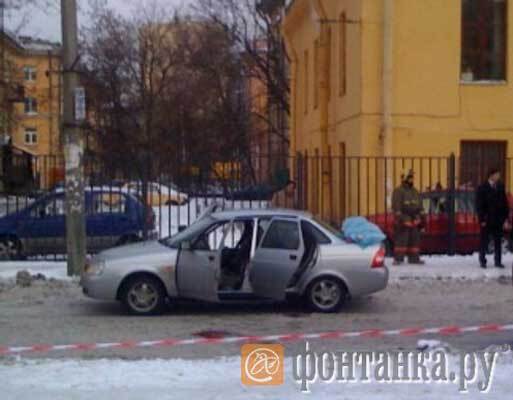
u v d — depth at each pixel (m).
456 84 22.47
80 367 8.66
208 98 47.69
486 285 15.33
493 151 22.81
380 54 22.25
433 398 7.46
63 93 15.94
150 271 12.23
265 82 44.62
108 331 11.20
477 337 10.68
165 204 32.72
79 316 12.31
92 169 25.62
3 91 37.59
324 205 26.41
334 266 12.46
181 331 11.24
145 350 9.90
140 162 38.00
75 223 15.79
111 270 12.22
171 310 12.76
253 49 44.59
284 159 35.75
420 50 22.31
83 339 10.66
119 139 45.97
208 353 9.72
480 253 16.89
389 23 22.02
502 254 18.84
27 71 59.66
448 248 18.75
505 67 22.84
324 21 25.89
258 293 12.27
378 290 12.57
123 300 12.28
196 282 12.18
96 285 12.23
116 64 49.22
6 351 9.59
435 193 19.06
